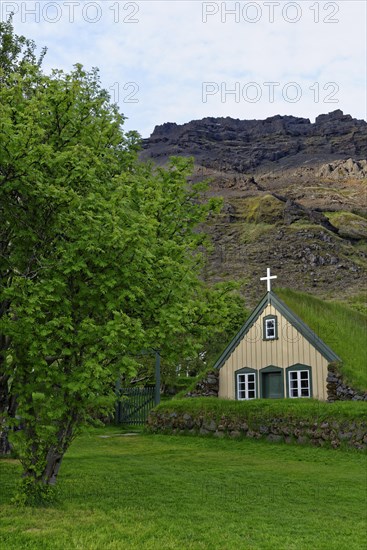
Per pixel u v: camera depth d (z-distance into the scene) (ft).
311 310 95.91
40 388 36.58
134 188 46.29
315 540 31.22
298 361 88.74
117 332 35.42
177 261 44.91
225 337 137.28
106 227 37.55
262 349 93.45
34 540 29.45
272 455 69.87
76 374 34.88
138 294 38.14
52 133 42.37
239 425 81.41
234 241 557.33
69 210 38.58
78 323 38.24
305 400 81.87
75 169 39.14
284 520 35.65
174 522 34.04
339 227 603.67
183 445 78.54
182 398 93.40
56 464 39.45
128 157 52.75
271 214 616.80
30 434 38.27
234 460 64.39
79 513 35.53
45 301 35.91
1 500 39.27
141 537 30.60
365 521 36.04
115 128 50.08
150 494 42.47
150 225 38.27
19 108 39.86
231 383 96.02
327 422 74.23
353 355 88.38
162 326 38.78
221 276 447.42
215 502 40.37
